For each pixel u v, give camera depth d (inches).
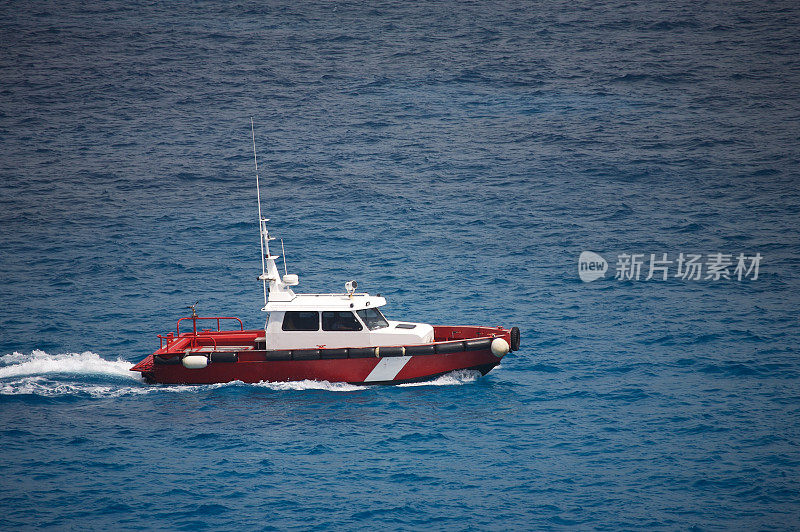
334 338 3789.4
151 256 5940.0
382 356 3752.5
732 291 5088.6
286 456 3159.5
